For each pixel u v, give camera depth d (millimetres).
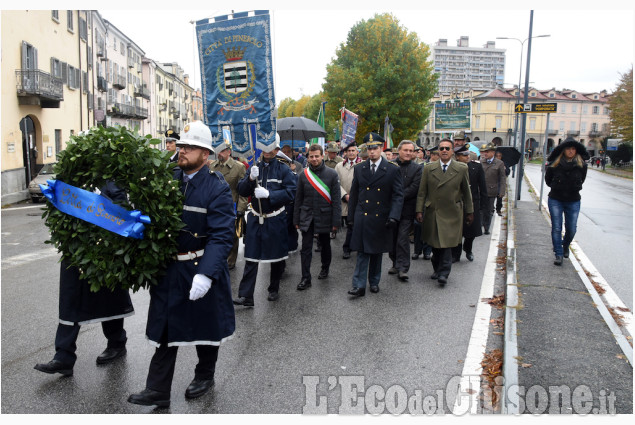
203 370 3766
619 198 20781
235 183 7531
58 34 25188
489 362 4230
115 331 4297
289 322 5344
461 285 6844
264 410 3525
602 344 4277
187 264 3574
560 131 87188
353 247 6285
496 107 82438
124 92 46688
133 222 3418
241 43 5934
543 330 4590
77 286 3932
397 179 6230
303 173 6953
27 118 22266
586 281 6398
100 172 3527
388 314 5586
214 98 6113
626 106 45312
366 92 35719
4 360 4312
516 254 8039
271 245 5926
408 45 36219
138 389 3807
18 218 14250
